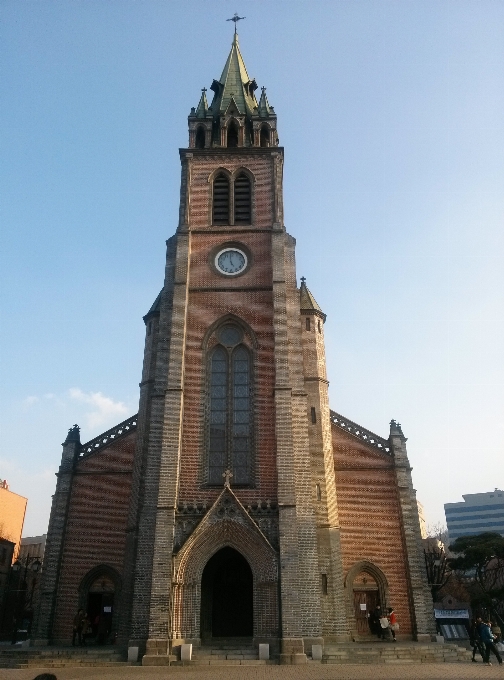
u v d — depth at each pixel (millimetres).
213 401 37188
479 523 195000
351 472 42125
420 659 30438
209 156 45688
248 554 31609
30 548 97438
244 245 41719
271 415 35938
